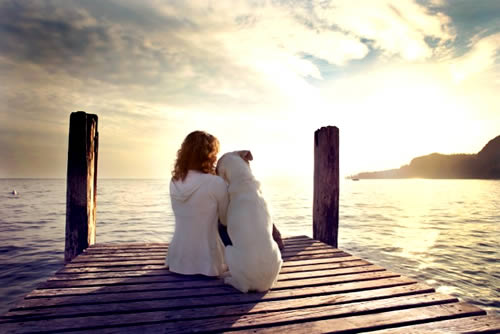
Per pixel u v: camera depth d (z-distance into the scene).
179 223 3.28
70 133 4.88
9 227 12.35
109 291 2.79
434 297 2.72
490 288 5.90
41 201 26.34
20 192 41.97
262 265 2.68
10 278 6.32
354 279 3.20
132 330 2.09
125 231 11.56
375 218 16.27
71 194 4.82
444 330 2.14
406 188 72.06
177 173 3.20
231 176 2.92
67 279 3.13
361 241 10.12
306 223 14.13
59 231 11.51
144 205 23.38
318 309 2.46
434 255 8.30
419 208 22.47
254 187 2.85
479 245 9.59
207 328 2.12
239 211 2.76
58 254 8.16
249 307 2.48
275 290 2.87
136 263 3.75
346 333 2.11
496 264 7.46
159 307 2.45
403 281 3.14
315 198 5.64
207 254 3.17
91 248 4.62
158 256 4.14
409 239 10.49
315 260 4.00
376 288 2.96
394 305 2.54
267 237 2.76
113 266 3.64
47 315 2.28
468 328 2.17
